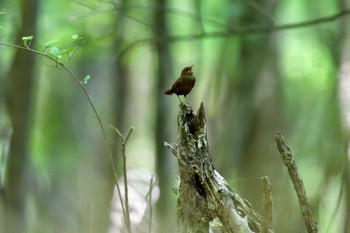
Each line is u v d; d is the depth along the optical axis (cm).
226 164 1745
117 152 2103
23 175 1464
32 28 1489
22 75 1499
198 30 2227
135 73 2989
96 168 2488
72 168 2475
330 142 1568
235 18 1717
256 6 1625
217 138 1875
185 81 579
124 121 2402
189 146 577
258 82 1784
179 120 582
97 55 2280
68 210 1864
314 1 2377
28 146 1502
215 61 2192
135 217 797
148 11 1967
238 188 1160
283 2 2336
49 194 2002
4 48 1736
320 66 2247
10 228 1279
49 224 1662
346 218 1293
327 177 1506
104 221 1331
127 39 1923
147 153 2883
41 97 2591
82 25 1945
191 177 577
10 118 1502
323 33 2209
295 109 2266
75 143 2586
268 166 1669
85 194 2009
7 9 1572
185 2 2434
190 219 582
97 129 2620
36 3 1493
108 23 1994
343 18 1684
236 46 1853
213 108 2044
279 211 1051
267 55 1783
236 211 568
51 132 2595
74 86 2591
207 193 574
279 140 586
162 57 1941
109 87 2517
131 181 1099
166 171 1762
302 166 1753
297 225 1059
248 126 1769
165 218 1278
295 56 2428
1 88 1744
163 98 1909
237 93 1798
